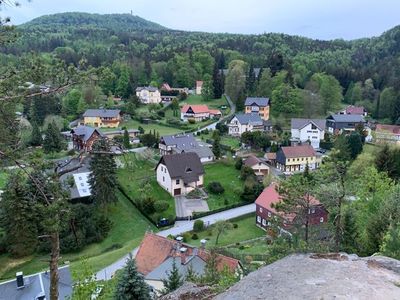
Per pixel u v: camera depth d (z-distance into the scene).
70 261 40.25
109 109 91.12
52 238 13.72
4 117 14.12
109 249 43.16
